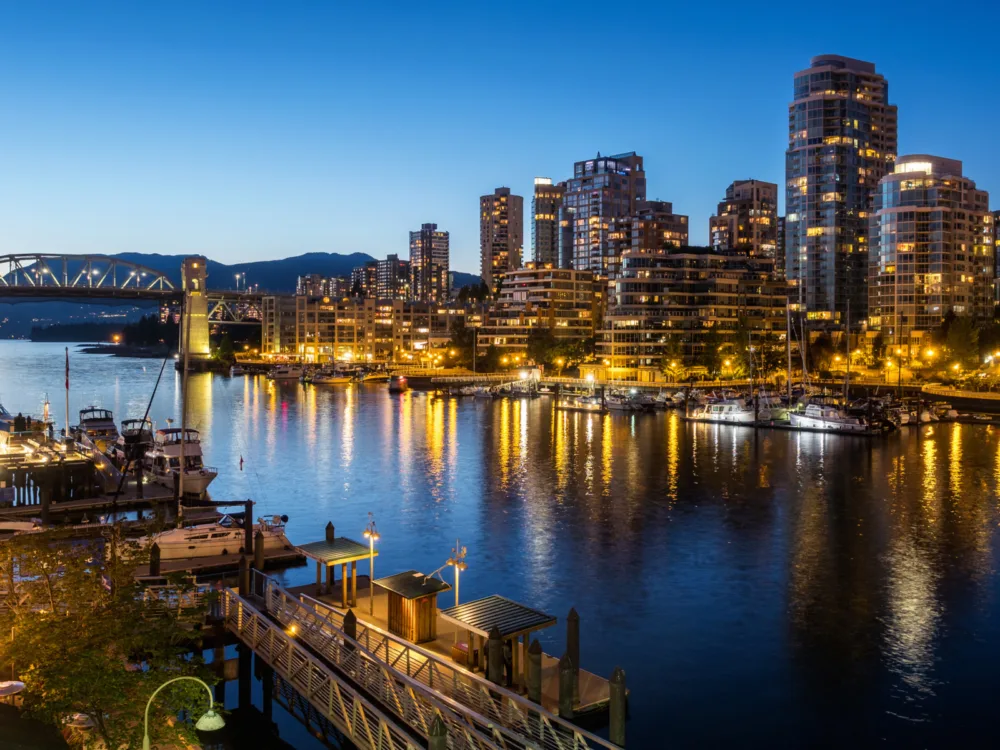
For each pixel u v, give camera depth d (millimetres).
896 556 67125
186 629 41594
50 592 36531
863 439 136750
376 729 37250
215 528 66000
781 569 63906
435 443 132125
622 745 35438
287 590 53750
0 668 33781
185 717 38844
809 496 90062
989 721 41281
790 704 42812
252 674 47281
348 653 41469
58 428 146375
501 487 95562
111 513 80812
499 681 38969
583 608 55875
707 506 85250
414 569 64625
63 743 29578
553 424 159000
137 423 141375
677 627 52531
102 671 30281
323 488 95812
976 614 54500
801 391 199500
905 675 45969
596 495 90875
